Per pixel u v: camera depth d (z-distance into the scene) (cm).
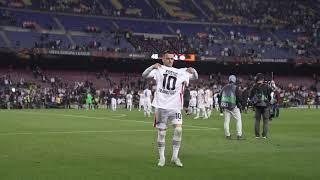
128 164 1431
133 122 3584
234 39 9425
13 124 3272
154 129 2870
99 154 1661
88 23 8881
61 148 1841
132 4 9581
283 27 10038
